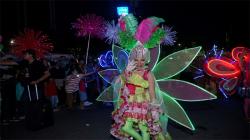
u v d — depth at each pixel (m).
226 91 12.62
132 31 6.23
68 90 11.56
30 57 7.98
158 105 5.59
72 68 11.66
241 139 6.94
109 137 7.39
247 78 8.65
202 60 14.02
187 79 14.59
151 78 5.62
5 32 23.34
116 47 6.60
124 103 5.70
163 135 6.11
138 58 5.64
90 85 15.70
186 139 6.98
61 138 7.38
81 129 8.30
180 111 6.22
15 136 7.62
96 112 10.95
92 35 12.57
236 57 11.13
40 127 8.26
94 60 15.23
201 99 6.16
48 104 8.51
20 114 9.66
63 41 24.72
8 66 9.10
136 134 5.57
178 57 6.23
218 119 9.07
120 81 6.07
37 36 8.75
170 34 6.24
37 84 8.08
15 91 9.27
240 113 9.93
